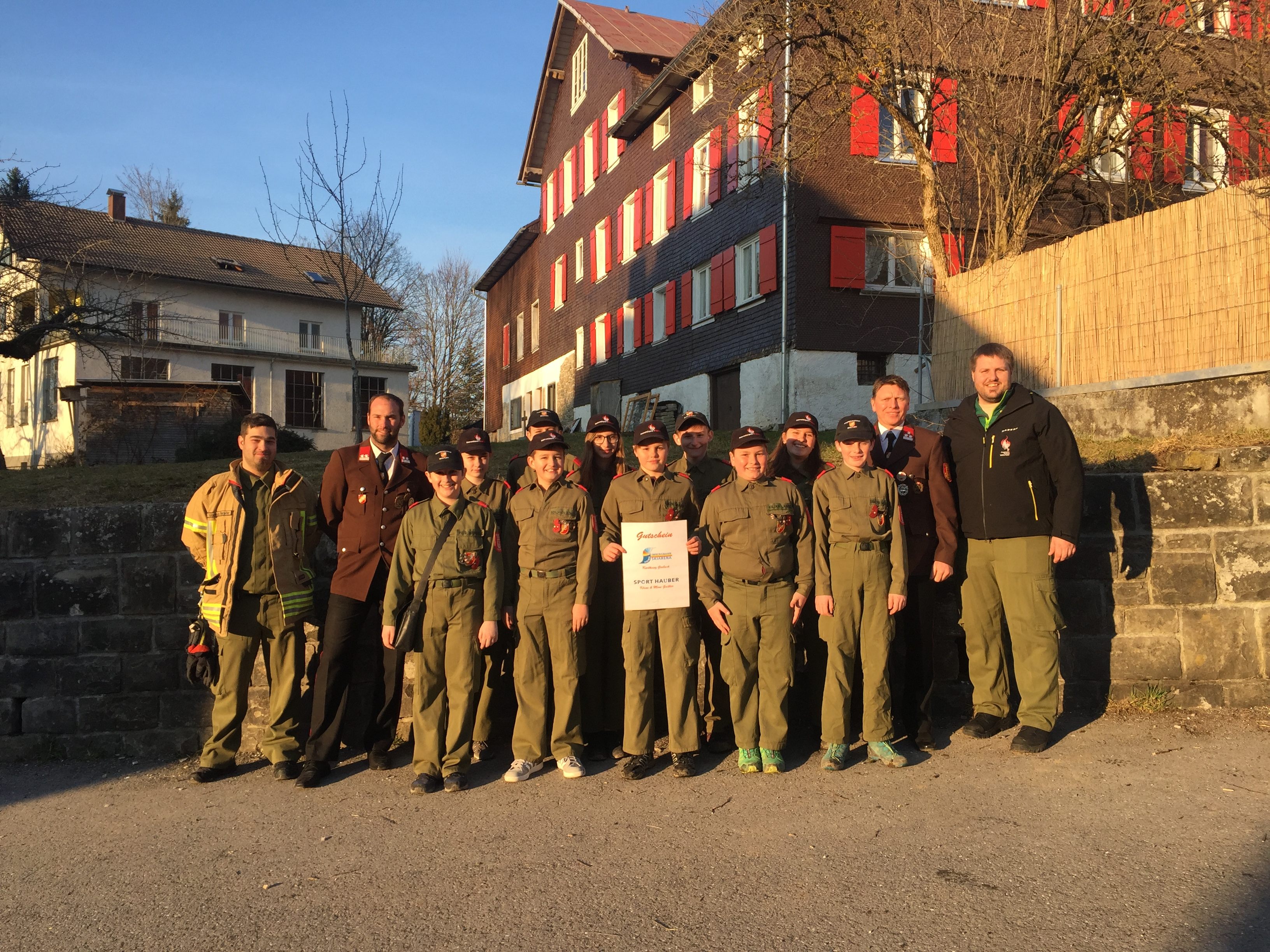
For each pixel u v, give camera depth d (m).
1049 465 5.27
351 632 5.33
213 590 5.24
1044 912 3.31
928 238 11.59
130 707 5.86
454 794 4.88
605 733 5.56
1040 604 5.26
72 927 3.41
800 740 5.66
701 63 12.02
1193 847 3.84
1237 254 7.80
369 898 3.59
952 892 3.48
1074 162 10.62
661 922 3.31
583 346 29.78
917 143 11.36
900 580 5.09
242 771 5.45
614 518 5.37
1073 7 10.41
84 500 6.86
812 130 11.25
